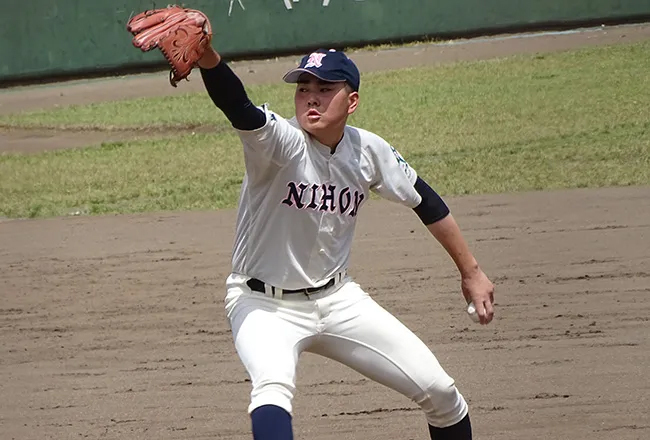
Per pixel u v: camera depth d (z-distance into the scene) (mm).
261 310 13922
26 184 47156
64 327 26031
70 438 18938
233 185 44000
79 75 82438
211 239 34594
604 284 26781
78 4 81250
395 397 20297
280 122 13188
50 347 24531
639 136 46750
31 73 81938
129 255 33062
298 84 13734
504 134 49625
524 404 19406
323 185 13719
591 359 21594
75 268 31844
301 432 18656
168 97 70812
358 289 14695
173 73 12375
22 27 81312
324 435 18469
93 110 67938
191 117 62812
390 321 14398
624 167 41250
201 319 26141
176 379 21922
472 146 47656
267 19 82000
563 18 81812
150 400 20750
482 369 21375
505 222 34000
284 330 13805
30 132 61812
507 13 81875
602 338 22844
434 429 15070
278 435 12469
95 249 34156
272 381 12922
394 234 33656
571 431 18047
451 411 14719
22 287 30000
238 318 13953
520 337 23234
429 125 53281
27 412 20422
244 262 14156
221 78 12516
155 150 53500
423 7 81938
